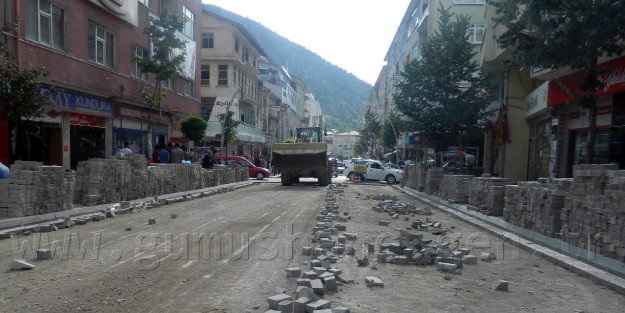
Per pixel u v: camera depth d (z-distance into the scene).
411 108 22.84
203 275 6.16
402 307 5.05
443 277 6.39
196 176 21.72
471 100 22.08
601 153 15.44
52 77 16.94
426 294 5.56
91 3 19.73
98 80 20.34
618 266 6.56
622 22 9.34
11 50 14.86
